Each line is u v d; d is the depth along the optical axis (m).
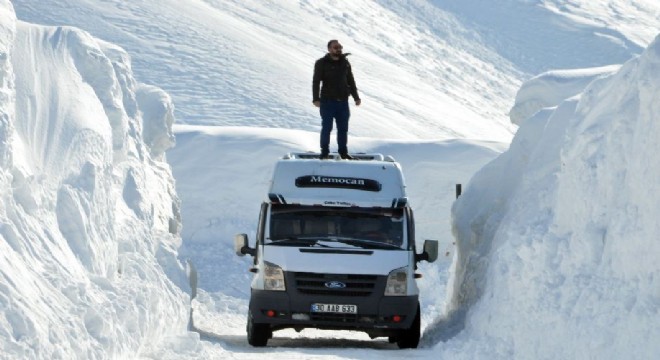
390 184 28.48
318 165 28.77
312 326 27.45
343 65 31.19
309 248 27.28
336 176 28.47
